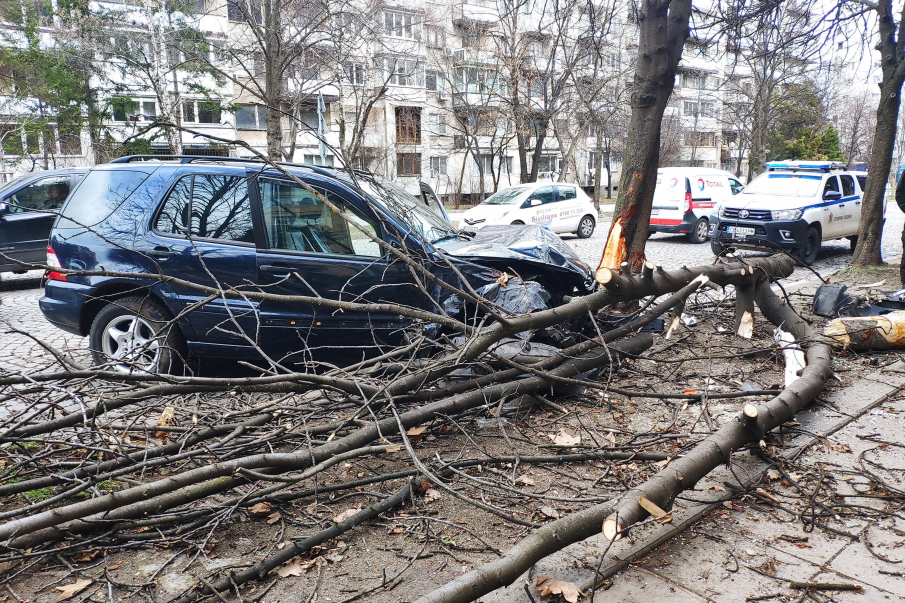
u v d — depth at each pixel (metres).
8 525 2.34
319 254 5.02
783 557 2.77
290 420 3.77
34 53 24.23
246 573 2.58
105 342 5.28
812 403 4.57
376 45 27.22
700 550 2.83
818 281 10.07
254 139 34.09
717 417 4.40
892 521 3.05
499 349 4.68
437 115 40.88
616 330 4.91
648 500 2.64
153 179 5.34
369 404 3.60
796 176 13.87
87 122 25.25
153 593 2.53
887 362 5.52
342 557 2.77
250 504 3.04
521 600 2.46
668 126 44.66
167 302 5.05
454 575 2.63
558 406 4.43
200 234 5.16
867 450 3.84
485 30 29.41
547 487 3.41
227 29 27.00
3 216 10.60
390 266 4.97
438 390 4.10
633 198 6.50
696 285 4.49
